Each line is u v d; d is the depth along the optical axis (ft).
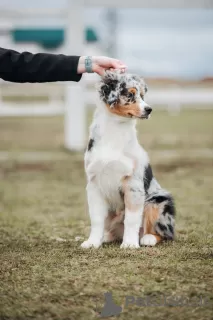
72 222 18.08
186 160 33.35
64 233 16.49
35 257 13.34
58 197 23.27
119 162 14.11
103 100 14.48
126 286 10.93
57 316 9.59
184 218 18.35
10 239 15.61
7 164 32.76
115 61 11.70
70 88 36.47
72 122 36.83
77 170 30.37
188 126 56.75
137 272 11.83
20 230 16.96
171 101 46.88
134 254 13.35
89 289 10.80
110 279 11.38
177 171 29.89
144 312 9.71
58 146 40.11
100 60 11.62
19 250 14.14
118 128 14.38
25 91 55.47
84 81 37.83
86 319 9.46
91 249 13.97
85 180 27.53
